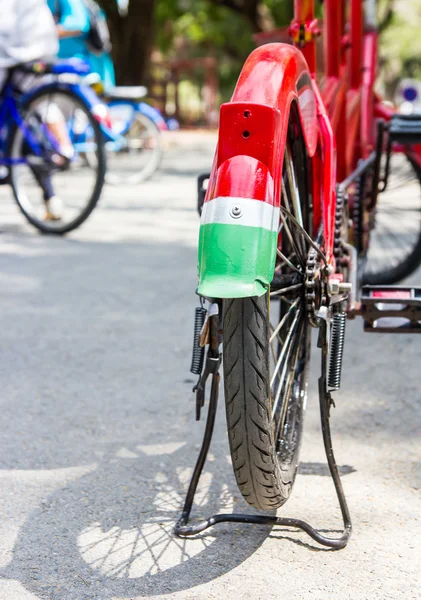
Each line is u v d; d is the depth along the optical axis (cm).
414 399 347
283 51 233
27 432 313
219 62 4294
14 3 677
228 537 240
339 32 333
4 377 371
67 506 258
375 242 603
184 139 2223
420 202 679
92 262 598
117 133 1054
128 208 851
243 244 203
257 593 213
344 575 221
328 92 320
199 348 237
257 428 210
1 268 578
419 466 285
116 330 439
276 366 238
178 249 647
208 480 276
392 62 4794
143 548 235
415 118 377
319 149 267
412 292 304
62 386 360
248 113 207
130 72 2142
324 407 243
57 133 676
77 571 224
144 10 2106
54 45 693
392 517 251
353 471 282
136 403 341
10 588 216
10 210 838
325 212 262
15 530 244
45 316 464
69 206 765
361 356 404
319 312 241
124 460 290
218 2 2547
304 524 240
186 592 214
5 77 680
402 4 4078
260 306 208
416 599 210
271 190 208
